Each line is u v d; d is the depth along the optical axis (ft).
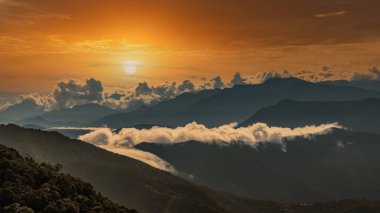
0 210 595.06
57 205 633.20
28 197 636.48
